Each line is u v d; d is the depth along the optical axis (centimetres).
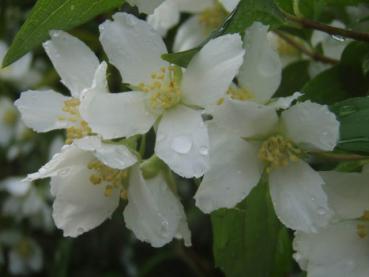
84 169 12
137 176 11
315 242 11
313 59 15
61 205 12
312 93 13
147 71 12
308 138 11
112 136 11
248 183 11
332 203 11
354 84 13
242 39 11
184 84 11
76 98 12
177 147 11
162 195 11
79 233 12
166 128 11
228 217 12
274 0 11
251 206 12
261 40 11
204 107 11
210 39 11
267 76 11
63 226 12
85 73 12
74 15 12
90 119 11
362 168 11
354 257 11
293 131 11
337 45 15
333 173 11
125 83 12
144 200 11
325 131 11
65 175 12
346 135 10
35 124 12
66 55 12
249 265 13
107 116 11
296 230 11
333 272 11
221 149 11
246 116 11
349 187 11
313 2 12
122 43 12
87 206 12
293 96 11
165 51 12
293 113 11
